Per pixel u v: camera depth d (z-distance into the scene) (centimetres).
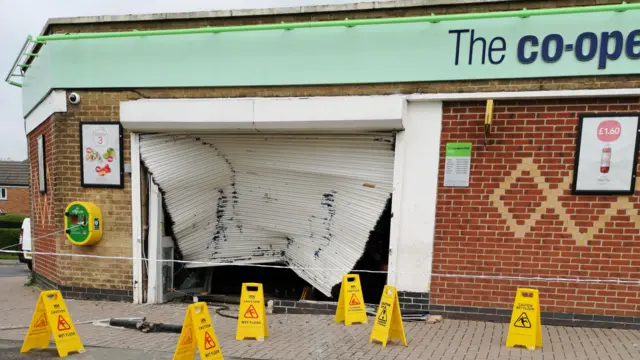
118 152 596
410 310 533
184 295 641
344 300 520
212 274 691
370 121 511
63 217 617
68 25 597
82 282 617
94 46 587
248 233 633
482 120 505
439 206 523
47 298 414
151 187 598
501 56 489
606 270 482
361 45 523
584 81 473
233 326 507
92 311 561
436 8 505
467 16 482
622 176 473
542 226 496
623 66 459
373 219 555
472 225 514
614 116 471
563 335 460
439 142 518
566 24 470
